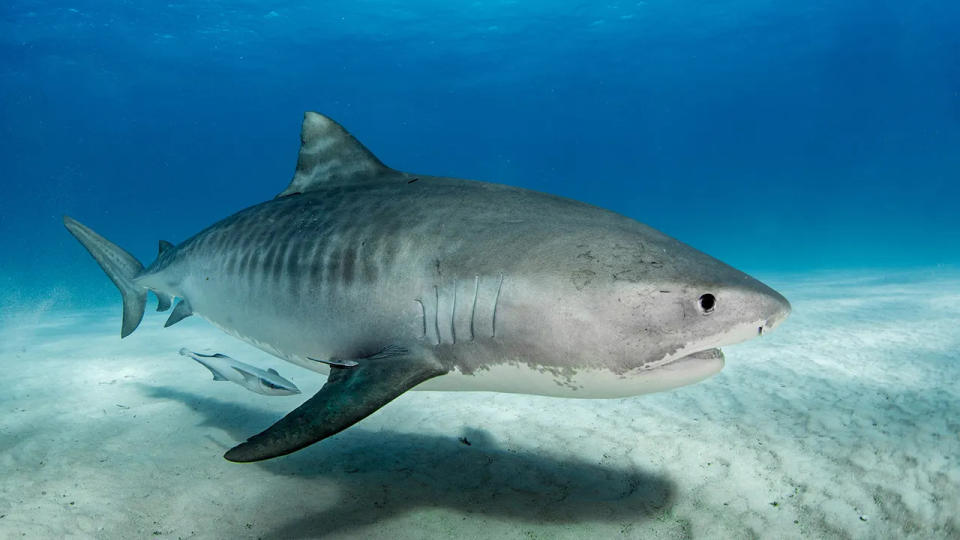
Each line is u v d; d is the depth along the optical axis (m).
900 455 3.96
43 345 9.45
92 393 6.16
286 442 2.46
